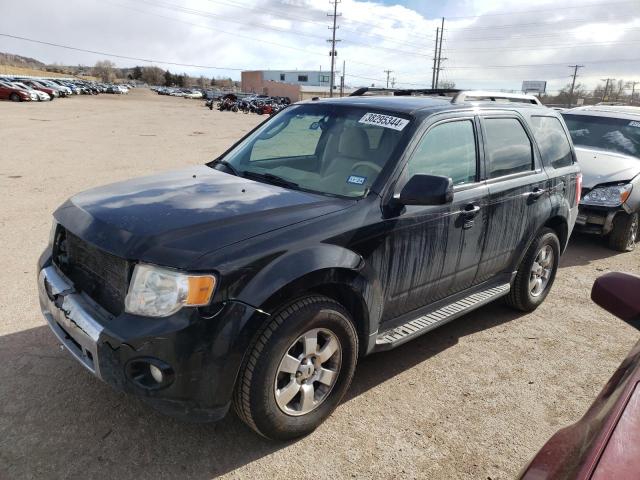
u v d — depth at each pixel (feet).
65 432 9.57
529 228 14.83
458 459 9.61
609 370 13.10
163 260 8.25
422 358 13.17
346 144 12.09
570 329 15.38
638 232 25.88
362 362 12.80
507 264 14.78
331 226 9.71
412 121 11.78
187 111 142.31
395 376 12.24
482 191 12.98
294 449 9.57
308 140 12.80
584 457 4.91
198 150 50.96
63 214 10.36
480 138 13.29
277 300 8.75
